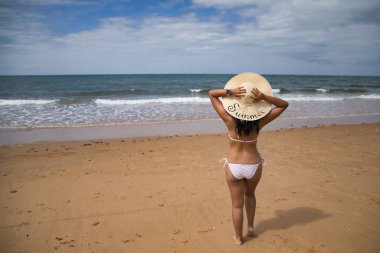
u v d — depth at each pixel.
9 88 36.03
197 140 10.02
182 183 5.92
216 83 49.16
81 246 3.81
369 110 18.61
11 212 4.73
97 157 7.87
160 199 5.18
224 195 5.33
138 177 6.28
